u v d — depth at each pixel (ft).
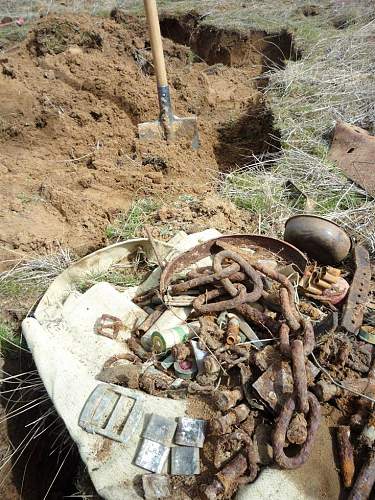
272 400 5.94
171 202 11.18
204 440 5.96
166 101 13.51
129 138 13.94
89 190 11.73
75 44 16.96
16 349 8.26
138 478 5.77
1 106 13.78
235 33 19.67
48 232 10.03
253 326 7.19
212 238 8.54
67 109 14.46
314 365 6.43
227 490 5.48
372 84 14.23
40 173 12.24
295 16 20.76
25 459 7.77
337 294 7.55
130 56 17.97
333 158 11.79
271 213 10.41
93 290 8.04
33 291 8.93
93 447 6.07
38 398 7.61
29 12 22.47
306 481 5.54
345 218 10.05
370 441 5.70
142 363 6.99
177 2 22.61
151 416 6.15
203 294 7.38
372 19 19.38
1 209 10.50
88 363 7.04
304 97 14.10
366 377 6.43
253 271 7.38
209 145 14.38
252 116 15.49
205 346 6.70
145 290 8.26
